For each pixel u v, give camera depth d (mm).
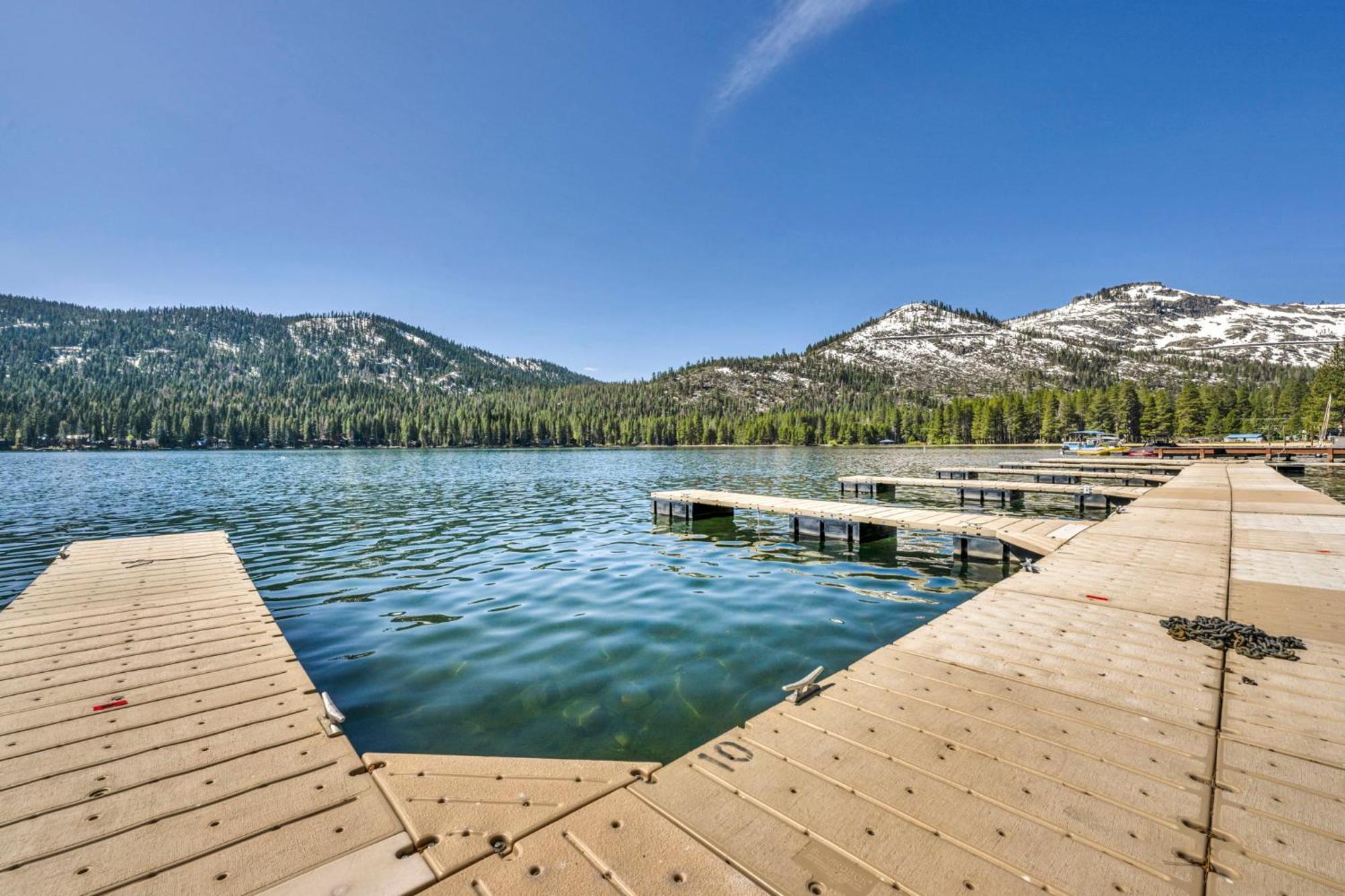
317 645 8680
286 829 3271
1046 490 24500
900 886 2746
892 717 4496
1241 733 4203
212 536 14492
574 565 14031
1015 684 5105
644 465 65562
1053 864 2883
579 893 2715
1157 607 7477
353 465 68625
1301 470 44906
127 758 4145
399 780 3703
